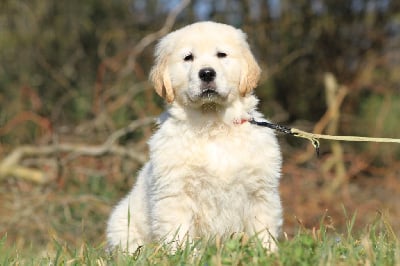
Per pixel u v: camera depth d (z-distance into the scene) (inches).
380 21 543.5
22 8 553.0
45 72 552.4
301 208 391.2
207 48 197.8
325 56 552.1
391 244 169.0
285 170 420.5
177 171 194.2
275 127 201.0
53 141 392.2
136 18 582.6
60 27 572.1
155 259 163.8
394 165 470.0
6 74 546.6
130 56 458.6
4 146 454.0
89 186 382.9
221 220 196.7
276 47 549.0
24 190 378.0
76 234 344.5
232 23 549.0
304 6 544.1
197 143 197.0
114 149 385.4
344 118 516.4
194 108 198.7
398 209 397.4
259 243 157.5
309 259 148.9
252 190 195.3
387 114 506.0
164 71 204.2
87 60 572.4
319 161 445.1
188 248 165.9
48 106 516.4
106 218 351.9
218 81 193.6
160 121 207.3
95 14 580.7
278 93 553.6
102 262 170.1
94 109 442.9
